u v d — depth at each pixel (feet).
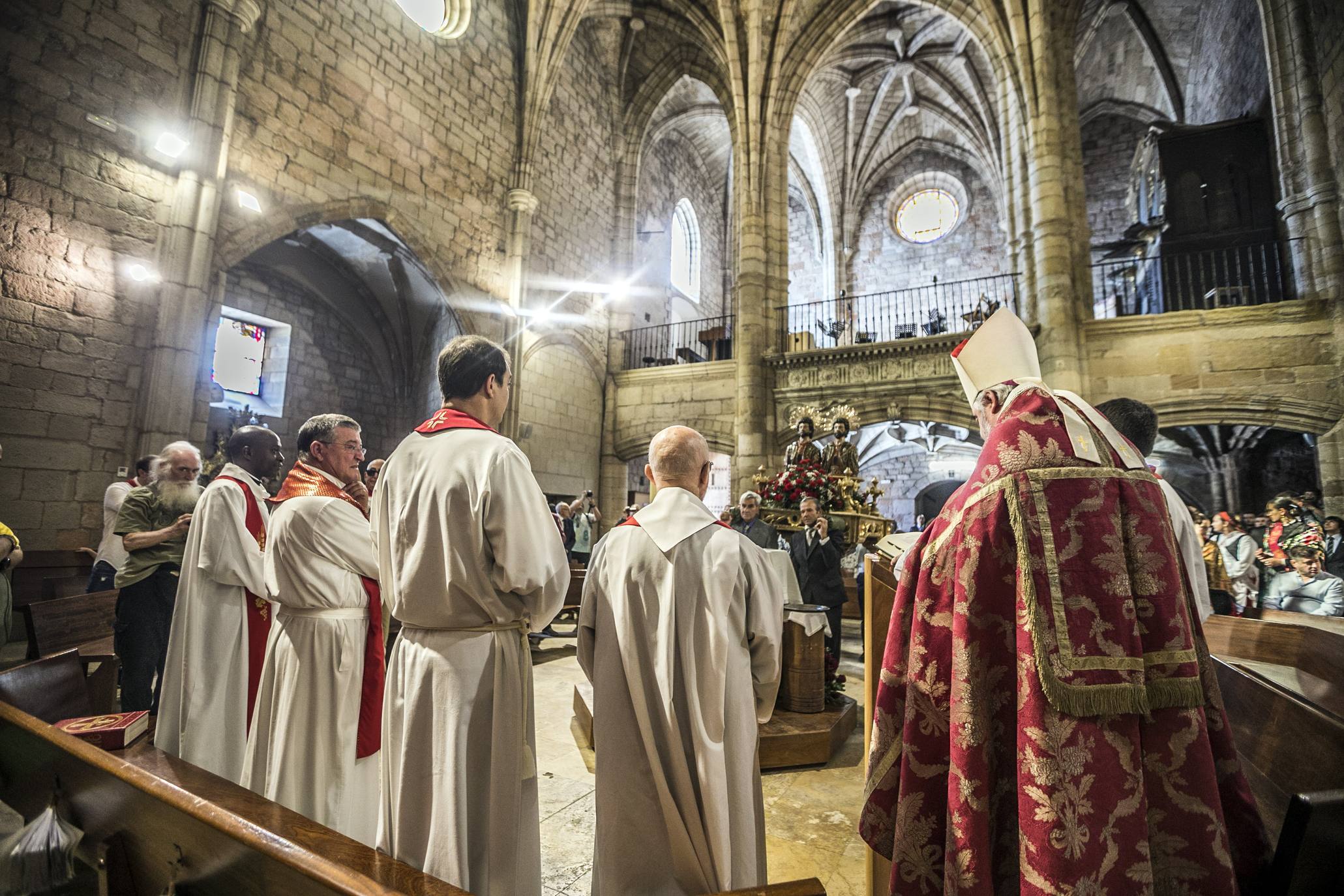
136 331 23.99
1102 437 4.76
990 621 4.50
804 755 12.25
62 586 20.86
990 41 41.96
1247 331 32.94
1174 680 4.14
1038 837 3.88
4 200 21.09
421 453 6.19
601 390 51.98
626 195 54.49
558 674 19.20
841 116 66.59
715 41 48.49
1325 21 30.40
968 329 40.40
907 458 65.92
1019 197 39.65
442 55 38.83
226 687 9.52
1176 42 51.16
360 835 7.56
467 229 40.19
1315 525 18.66
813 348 46.57
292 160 30.27
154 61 24.93
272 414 40.37
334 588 7.68
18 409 21.20
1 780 7.11
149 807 5.26
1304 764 5.11
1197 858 3.91
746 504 20.24
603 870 5.81
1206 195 38.42
